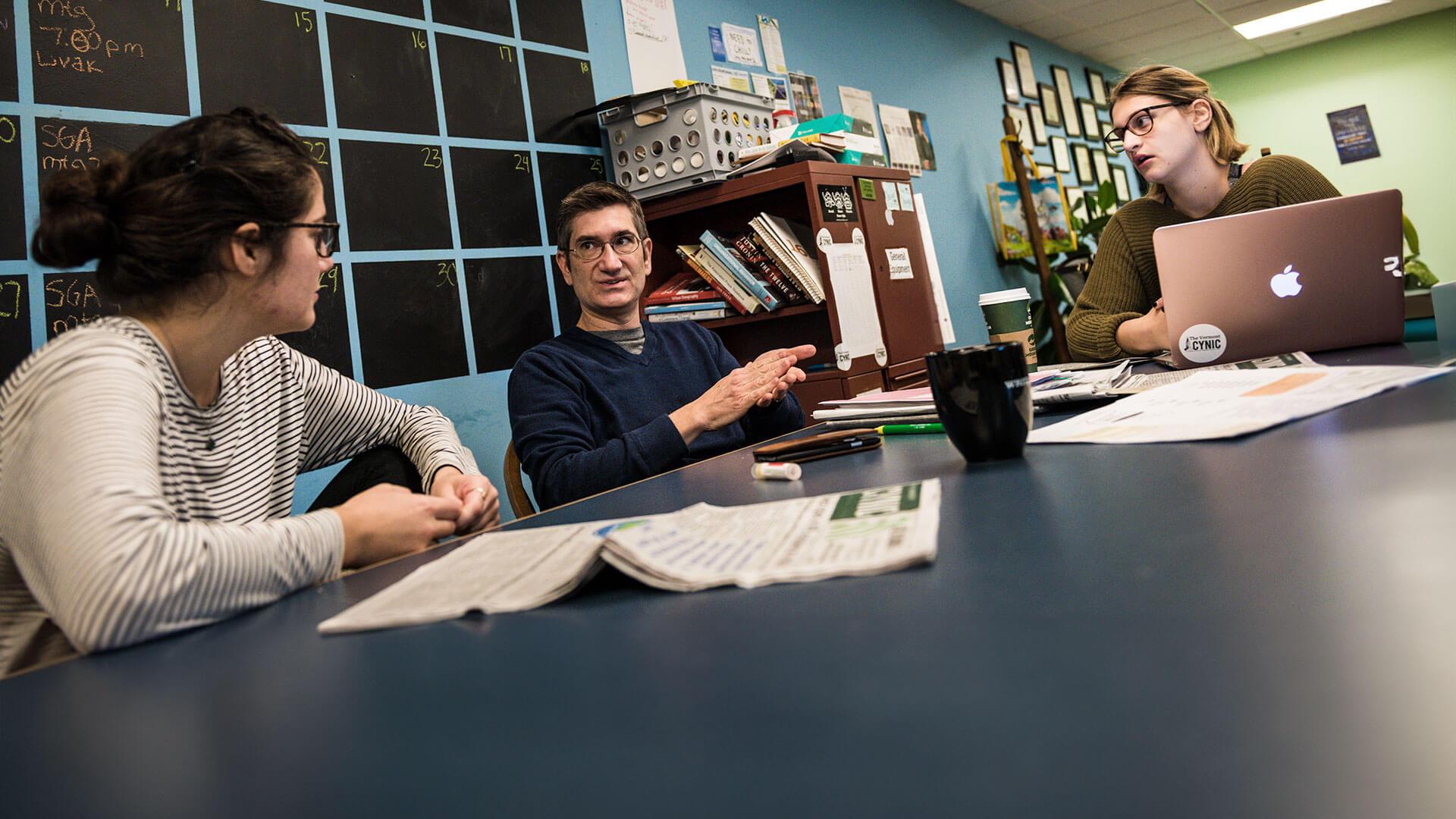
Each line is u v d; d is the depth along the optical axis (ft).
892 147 14.75
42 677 1.87
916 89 15.81
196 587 2.10
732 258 8.85
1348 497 1.73
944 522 2.08
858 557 1.77
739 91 9.25
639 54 10.33
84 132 6.08
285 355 4.14
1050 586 1.47
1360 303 4.20
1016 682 1.11
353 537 2.68
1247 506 1.80
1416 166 25.41
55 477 2.26
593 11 9.85
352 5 7.61
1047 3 18.52
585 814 0.95
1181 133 6.87
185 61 6.57
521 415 5.85
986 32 18.53
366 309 7.41
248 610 2.23
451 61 8.34
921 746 0.97
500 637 1.68
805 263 8.70
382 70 7.78
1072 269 17.12
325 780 1.16
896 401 4.00
